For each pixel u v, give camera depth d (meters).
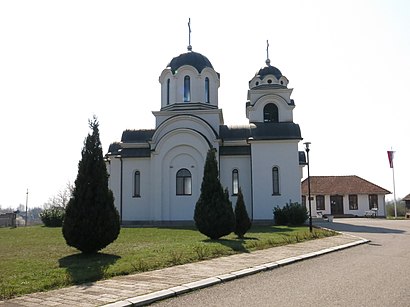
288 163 35.25
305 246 18.66
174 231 26.20
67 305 8.41
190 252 15.42
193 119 35.31
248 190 35.59
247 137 36.81
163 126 35.66
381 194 62.97
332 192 64.00
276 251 16.88
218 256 15.35
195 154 34.69
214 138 35.25
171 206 34.50
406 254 16.45
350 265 13.68
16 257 14.80
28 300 8.85
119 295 9.23
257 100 41.72
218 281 10.88
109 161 37.91
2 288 9.64
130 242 19.42
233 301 8.93
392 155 58.22
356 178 66.94
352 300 8.84
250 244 18.30
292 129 36.22
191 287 10.04
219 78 40.09
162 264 13.23
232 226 20.92
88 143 15.66
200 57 39.06
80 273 11.46
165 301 9.03
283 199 34.88
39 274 11.34
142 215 35.53
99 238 15.04
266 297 9.23
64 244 19.19
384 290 9.79
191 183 34.53
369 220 47.06
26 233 26.39
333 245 19.05
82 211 15.05
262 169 35.31
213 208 20.75
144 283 10.51
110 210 15.48
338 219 51.72
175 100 37.59
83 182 15.30
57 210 37.41
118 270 11.91
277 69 44.28
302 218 33.06
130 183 36.06
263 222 34.69
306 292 9.66
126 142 37.38
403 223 38.41
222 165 36.06
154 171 34.91
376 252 17.14
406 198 70.88
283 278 11.48
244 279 11.43
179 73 37.81
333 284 10.52
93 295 9.25
